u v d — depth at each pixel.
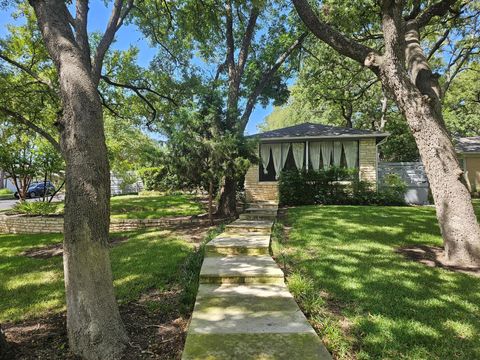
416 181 14.68
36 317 3.71
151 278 4.77
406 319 3.17
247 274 3.96
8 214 11.96
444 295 3.74
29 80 9.65
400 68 5.62
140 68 11.87
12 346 2.83
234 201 10.59
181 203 14.80
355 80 17.66
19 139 11.93
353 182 12.56
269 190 13.62
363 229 7.10
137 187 27.45
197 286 4.00
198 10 10.89
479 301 3.59
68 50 3.14
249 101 11.35
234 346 2.34
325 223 7.78
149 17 10.91
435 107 5.59
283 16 12.20
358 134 13.01
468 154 18.73
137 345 2.80
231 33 10.84
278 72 14.03
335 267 4.70
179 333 3.02
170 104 11.74
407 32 6.44
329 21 9.63
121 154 18.97
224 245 5.34
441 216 5.27
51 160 12.70
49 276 5.42
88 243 2.74
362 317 3.21
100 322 2.67
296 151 13.68
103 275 2.78
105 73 11.66
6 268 5.99
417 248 5.74
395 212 9.30
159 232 8.62
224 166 8.20
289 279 4.12
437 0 8.45
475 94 23.02
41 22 3.30
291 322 2.77
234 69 10.88
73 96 2.97
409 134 19.48
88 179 2.82
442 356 2.59
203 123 8.42
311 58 16.30
